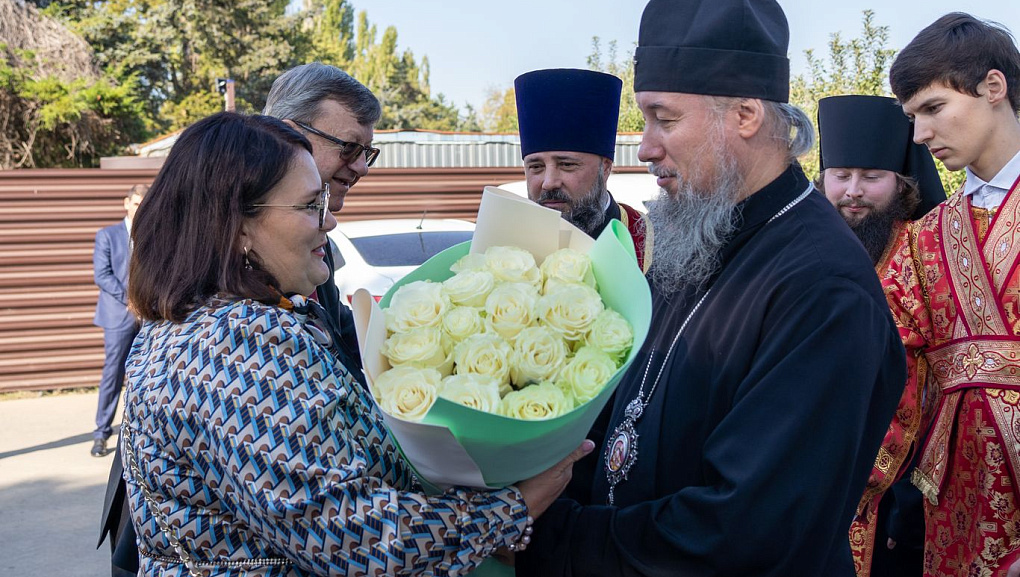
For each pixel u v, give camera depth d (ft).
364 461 5.11
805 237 5.61
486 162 38.91
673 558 5.19
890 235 9.93
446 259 6.17
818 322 5.17
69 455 20.40
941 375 8.09
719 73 5.77
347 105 8.34
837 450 4.98
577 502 6.07
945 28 7.66
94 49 99.40
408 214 32.09
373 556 4.84
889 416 5.43
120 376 20.49
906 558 9.35
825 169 10.42
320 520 4.81
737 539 4.94
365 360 5.13
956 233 7.93
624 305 5.59
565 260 5.79
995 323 7.57
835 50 21.42
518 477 5.32
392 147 38.06
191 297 5.33
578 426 5.10
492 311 5.33
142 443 5.14
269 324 5.11
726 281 5.84
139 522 5.29
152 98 104.63
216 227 5.38
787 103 6.04
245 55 103.55
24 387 27.76
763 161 5.94
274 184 5.53
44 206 27.81
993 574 7.56
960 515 7.86
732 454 5.03
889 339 5.38
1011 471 7.48
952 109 7.57
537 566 5.73
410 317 5.36
